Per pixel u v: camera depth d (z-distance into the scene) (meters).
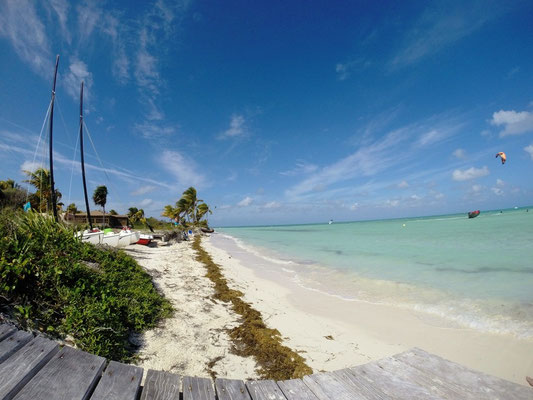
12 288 4.00
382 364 2.27
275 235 51.47
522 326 6.11
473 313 7.01
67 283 5.25
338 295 9.28
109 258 8.72
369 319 7.14
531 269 10.99
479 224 41.56
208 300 8.23
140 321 5.59
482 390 1.90
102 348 4.10
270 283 11.32
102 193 45.56
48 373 1.96
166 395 1.96
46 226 6.92
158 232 27.97
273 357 5.05
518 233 24.27
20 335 2.32
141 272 9.15
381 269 12.92
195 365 4.57
